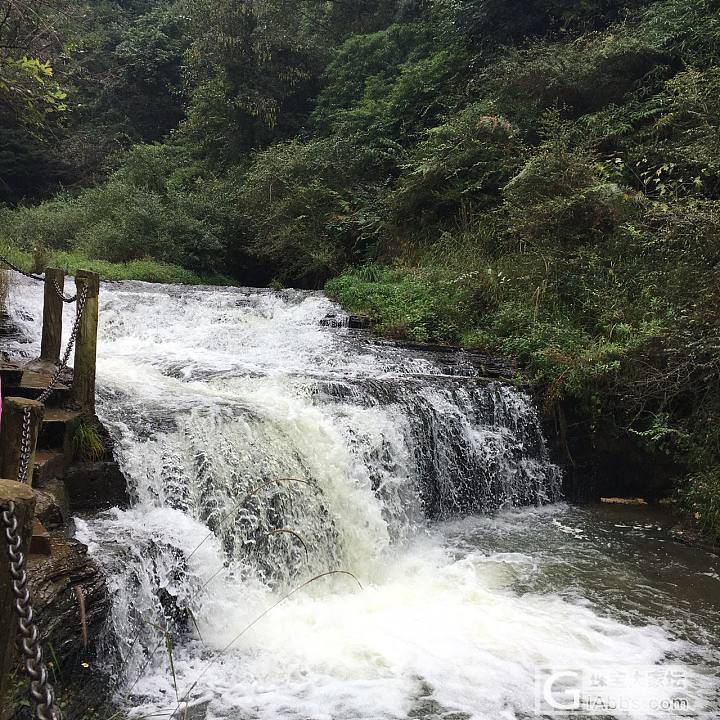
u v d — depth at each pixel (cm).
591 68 1257
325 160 1728
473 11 1638
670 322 761
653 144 1109
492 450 754
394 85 1841
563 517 721
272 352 900
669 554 611
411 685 384
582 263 982
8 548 183
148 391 647
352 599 502
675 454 729
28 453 326
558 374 805
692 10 1237
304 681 385
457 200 1357
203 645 423
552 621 472
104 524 443
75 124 2741
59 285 634
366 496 611
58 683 320
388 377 786
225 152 2177
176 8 2845
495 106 1370
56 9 899
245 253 1822
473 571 561
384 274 1252
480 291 1041
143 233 1684
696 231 793
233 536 513
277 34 2080
